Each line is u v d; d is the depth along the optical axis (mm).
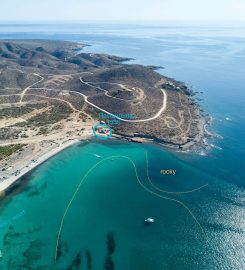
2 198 125000
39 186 132625
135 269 92688
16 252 100062
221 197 121938
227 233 103938
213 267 92250
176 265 93312
